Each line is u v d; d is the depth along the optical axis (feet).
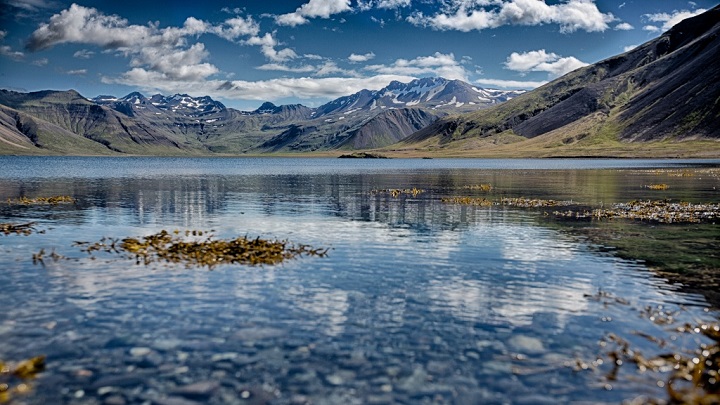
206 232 110.11
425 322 52.54
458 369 41.93
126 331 49.29
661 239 101.50
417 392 38.17
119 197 196.13
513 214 143.02
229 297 60.34
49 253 84.99
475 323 52.39
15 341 46.57
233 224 122.93
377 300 59.82
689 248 91.71
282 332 49.49
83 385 38.58
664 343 47.06
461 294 62.49
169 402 36.32
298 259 81.56
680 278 70.13
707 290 64.28
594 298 60.90
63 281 66.95
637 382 39.81
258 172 485.56
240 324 51.47
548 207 161.48
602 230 113.50
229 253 83.41
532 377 40.60
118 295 60.80
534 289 64.80
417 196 203.82
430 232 110.42
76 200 182.70
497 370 41.78
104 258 81.05
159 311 55.16
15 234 105.60
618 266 77.51
